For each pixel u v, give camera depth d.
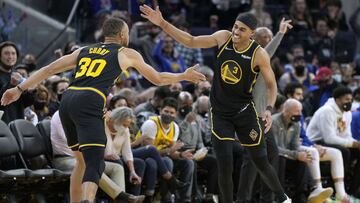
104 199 10.52
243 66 8.52
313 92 14.74
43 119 10.62
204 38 8.74
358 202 12.75
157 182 10.88
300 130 12.32
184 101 11.93
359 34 19.00
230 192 8.76
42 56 16.05
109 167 10.03
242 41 8.52
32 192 9.75
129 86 13.45
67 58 8.02
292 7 18.66
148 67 7.98
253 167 10.09
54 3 16.92
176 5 18.84
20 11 16.22
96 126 7.64
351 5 20.86
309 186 11.99
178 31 8.72
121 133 10.30
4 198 9.50
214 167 11.45
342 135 12.75
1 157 9.42
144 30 16.05
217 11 18.67
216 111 8.77
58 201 10.38
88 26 16.75
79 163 8.17
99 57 7.88
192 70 8.02
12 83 9.95
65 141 10.07
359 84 16.75
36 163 10.12
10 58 10.28
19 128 9.73
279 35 9.48
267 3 19.56
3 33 15.75
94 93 7.69
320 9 19.48
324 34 18.11
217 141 8.72
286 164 11.88
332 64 16.75
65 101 7.77
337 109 12.61
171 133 11.23
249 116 8.74
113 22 8.14
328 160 12.41
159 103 12.06
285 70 16.23
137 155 10.65
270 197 10.98
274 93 8.61
